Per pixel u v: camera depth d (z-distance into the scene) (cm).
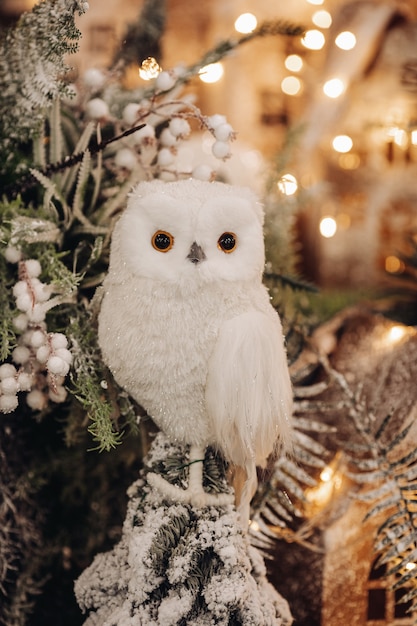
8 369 63
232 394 59
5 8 100
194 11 129
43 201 71
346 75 108
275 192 89
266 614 62
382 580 75
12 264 69
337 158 117
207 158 92
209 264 60
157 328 60
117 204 72
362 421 73
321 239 122
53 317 69
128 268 61
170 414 62
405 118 103
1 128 71
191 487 62
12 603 76
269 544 75
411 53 105
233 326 60
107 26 114
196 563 60
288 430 63
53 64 67
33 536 78
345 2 112
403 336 80
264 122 131
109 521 83
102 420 63
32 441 78
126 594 62
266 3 128
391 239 120
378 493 71
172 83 68
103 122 74
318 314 96
